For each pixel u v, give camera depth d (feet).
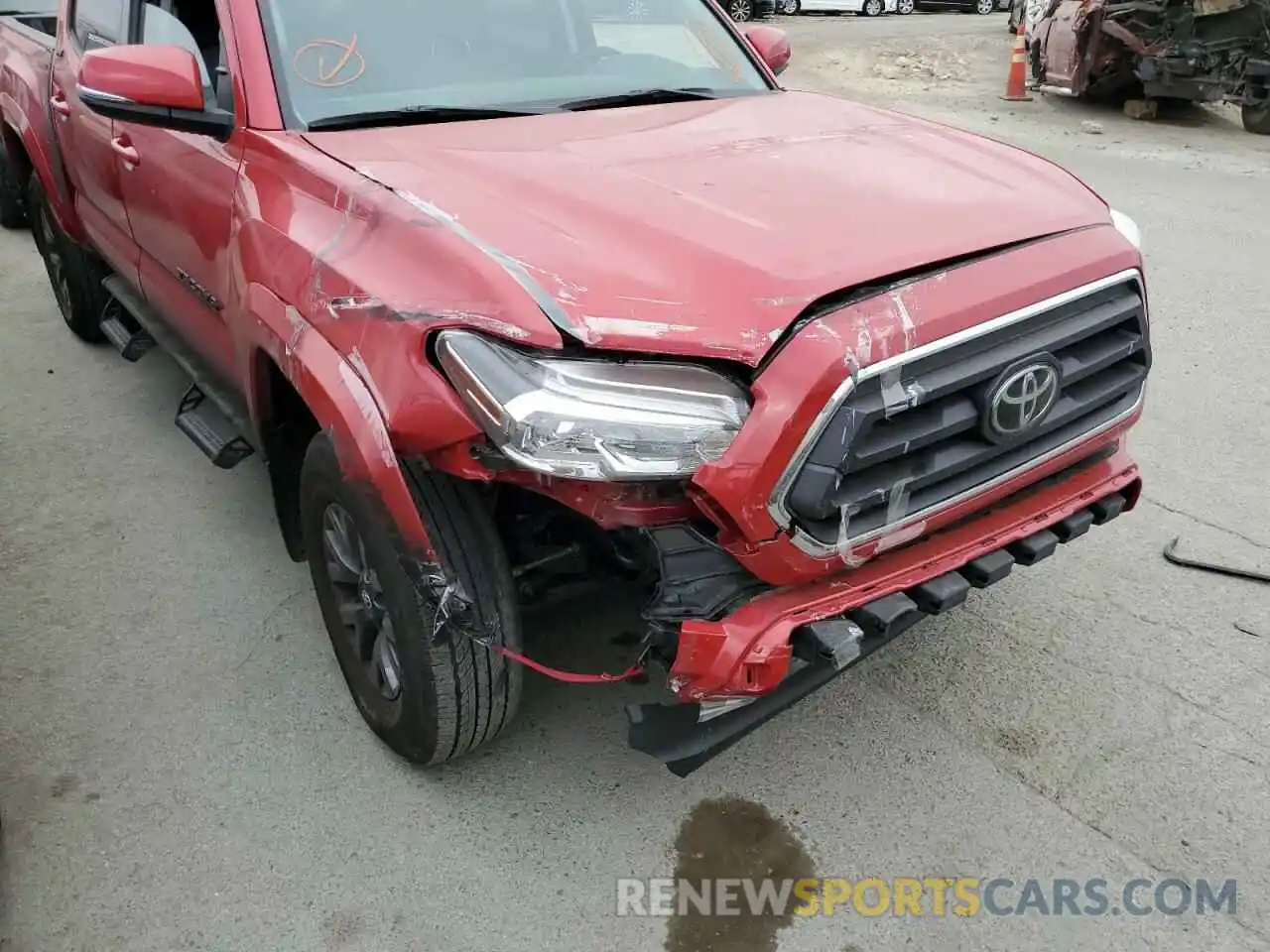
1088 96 42.37
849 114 10.40
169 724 9.43
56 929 7.49
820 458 6.45
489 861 8.11
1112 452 8.90
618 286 6.63
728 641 6.68
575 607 10.80
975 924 7.57
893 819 8.48
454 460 6.86
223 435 10.79
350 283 7.38
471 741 8.30
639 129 9.41
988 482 7.53
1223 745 9.16
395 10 10.09
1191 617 10.83
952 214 7.68
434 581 7.29
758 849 8.22
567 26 10.89
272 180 8.80
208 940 7.44
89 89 8.70
